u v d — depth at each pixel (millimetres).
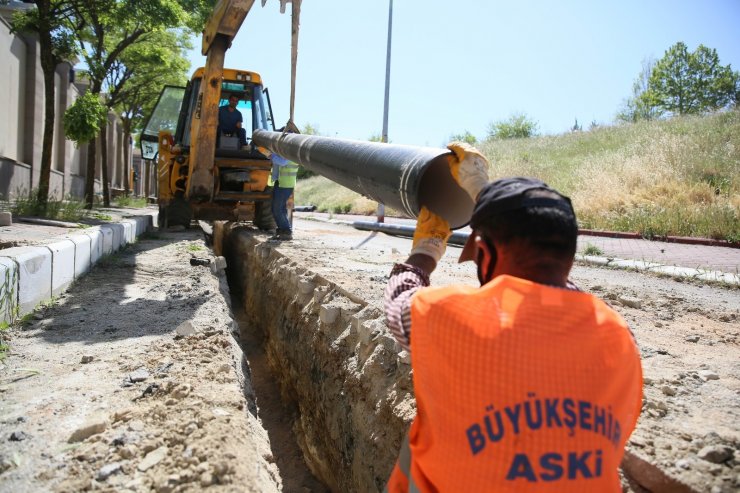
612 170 16531
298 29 6156
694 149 16078
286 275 6699
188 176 11000
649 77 37438
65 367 3600
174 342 4117
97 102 12758
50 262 5395
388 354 3619
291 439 5176
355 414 3727
